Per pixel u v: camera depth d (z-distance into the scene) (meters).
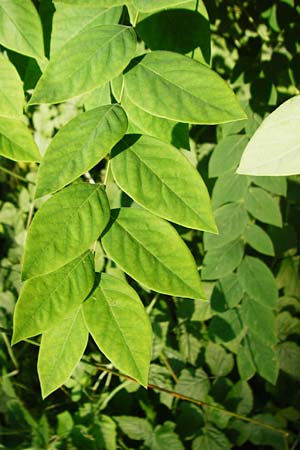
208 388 0.78
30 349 0.94
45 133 0.87
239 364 0.69
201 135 0.78
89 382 0.84
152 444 0.75
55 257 0.38
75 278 0.39
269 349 0.67
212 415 0.76
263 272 0.63
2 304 0.85
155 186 0.39
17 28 0.43
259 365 0.67
